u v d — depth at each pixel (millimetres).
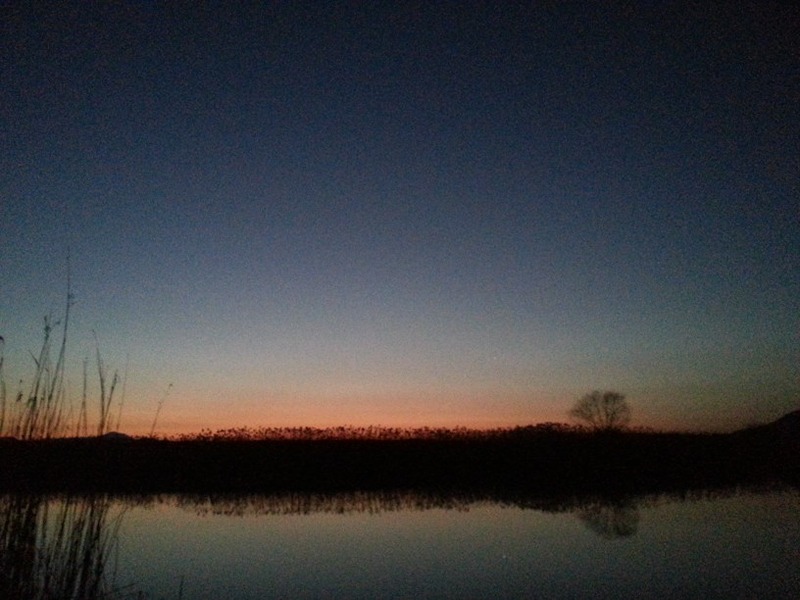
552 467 33438
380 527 20078
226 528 19953
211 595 12914
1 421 7930
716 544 17547
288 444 34062
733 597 12898
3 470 7789
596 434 36250
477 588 13562
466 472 32344
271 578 14312
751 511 22922
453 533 19188
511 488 29000
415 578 14328
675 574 14492
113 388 8672
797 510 22922
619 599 12742
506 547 17297
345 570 14969
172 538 18469
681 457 35000
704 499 25984
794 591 13273
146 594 12938
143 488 28031
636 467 34188
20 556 7570
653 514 22312
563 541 17984
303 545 17578
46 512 7906
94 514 8250
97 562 8227
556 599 12836
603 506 24203
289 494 27109
